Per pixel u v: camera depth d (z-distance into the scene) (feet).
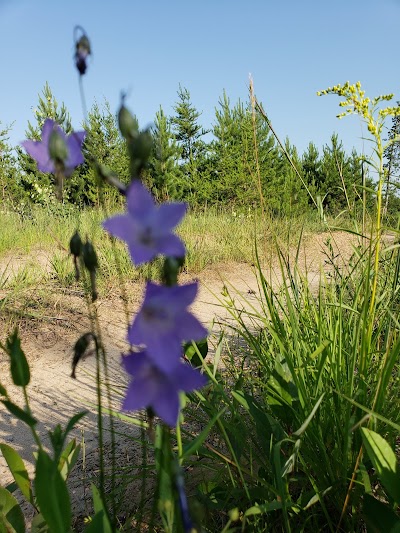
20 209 37.19
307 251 21.06
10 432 9.80
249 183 58.18
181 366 2.73
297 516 6.03
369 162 6.79
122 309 17.65
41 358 13.43
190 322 2.69
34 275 19.77
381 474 4.91
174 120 76.64
